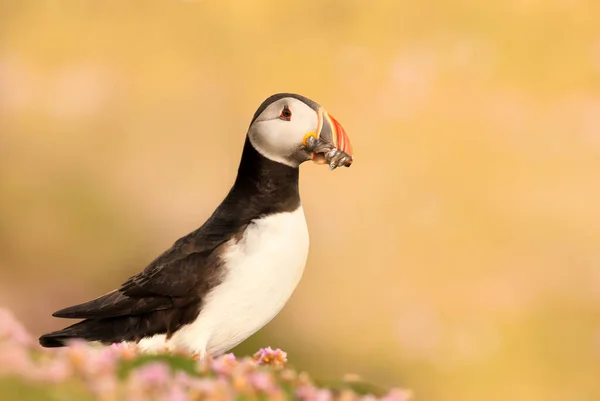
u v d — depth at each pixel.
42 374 4.39
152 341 6.89
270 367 5.66
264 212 7.04
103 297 6.98
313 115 7.12
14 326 4.93
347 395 5.21
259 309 6.96
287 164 7.12
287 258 6.96
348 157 7.07
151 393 4.47
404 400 5.36
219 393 4.62
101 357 4.78
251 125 7.23
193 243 6.95
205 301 6.87
